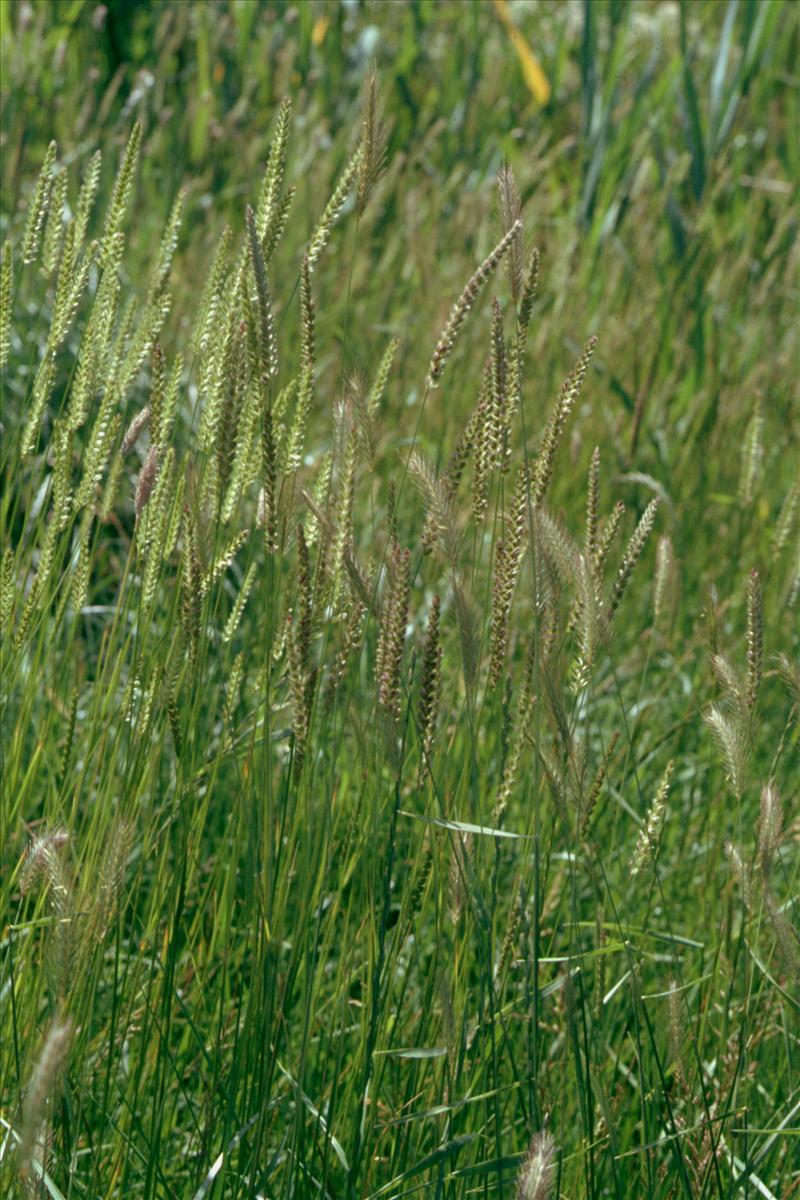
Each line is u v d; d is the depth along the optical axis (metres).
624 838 4.45
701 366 8.19
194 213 8.82
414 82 11.77
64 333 3.12
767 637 5.59
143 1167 3.14
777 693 5.51
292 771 2.72
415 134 10.56
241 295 2.83
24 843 3.49
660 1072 2.86
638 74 11.71
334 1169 3.07
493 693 3.20
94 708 3.21
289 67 10.33
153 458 3.01
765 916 3.19
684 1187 2.74
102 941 2.68
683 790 5.05
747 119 11.04
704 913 4.06
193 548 2.80
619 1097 3.35
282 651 3.03
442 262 8.55
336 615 2.91
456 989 2.91
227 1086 2.88
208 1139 2.81
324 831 2.84
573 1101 3.25
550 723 2.70
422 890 3.13
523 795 3.84
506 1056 3.25
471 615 2.65
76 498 3.09
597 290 8.67
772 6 9.61
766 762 5.04
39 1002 3.11
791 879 3.29
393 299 8.38
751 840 4.73
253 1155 2.70
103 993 3.37
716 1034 3.73
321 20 11.25
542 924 3.71
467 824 2.90
